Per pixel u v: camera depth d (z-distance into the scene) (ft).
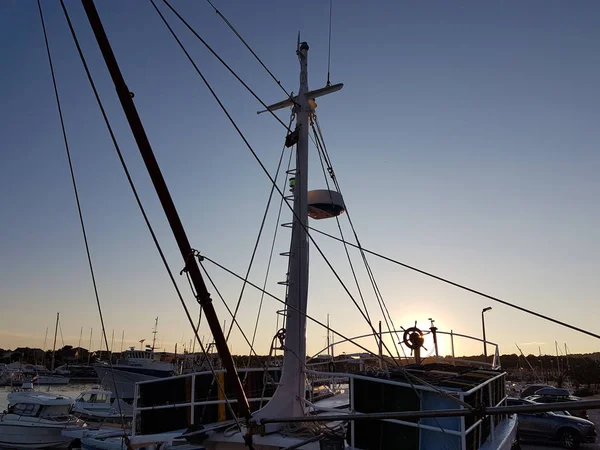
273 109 39.34
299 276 33.76
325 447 27.81
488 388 33.65
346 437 29.09
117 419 96.94
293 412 31.60
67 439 81.92
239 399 21.27
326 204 40.06
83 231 21.38
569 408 15.70
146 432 35.94
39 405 84.69
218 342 20.77
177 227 20.48
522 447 67.31
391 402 27.94
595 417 105.91
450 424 25.82
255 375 39.75
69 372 321.32
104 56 20.30
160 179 20.31
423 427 26.37
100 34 20.29
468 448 26.55
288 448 26.89
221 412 35.94
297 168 35.63
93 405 106.63
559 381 192.03
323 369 47.06
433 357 50.16
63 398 89.25
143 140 20.20
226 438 31.40
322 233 29.58
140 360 159.33
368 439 28.04
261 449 30.09
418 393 27.07
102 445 53.26
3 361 446.19
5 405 159.94
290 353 32.63
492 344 48.65
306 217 34.91
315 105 38.29
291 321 33.14
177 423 35.09
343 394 55.62
